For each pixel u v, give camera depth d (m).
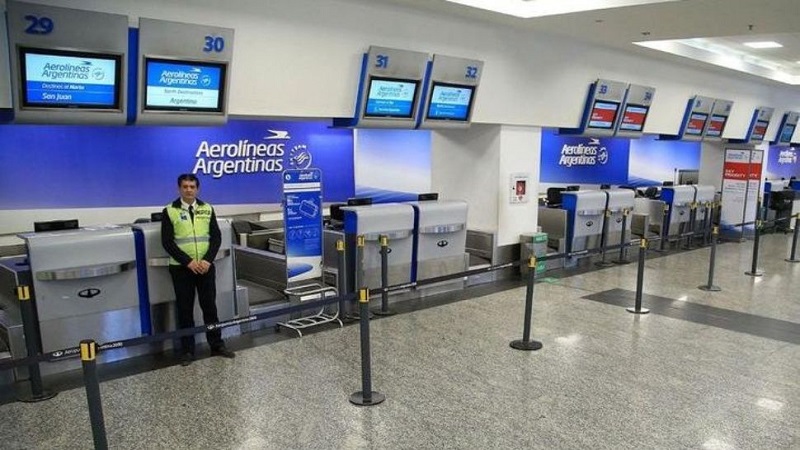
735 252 10.27
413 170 9.70
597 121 8.73
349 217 6.17
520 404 4.01
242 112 5.20
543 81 7.74
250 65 5.09
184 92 4.77
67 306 4.42
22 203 7.15
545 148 11.37
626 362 4.82
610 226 9.33
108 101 4.46
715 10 5.78
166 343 5.02
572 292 7.21
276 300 5.89
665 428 3.68
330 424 3.70
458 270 7.22
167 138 8.18
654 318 6.11
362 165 10.03
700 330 5.71
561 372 4.58
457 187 8.18
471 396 4.13
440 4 5.88
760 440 3.54
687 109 10.60
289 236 5.89
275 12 5.09
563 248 8.77
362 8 5.66
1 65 4.02
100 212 7.74
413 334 5.50
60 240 4.31
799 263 9.28
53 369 4.45
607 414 3.87
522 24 6.83
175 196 8.35
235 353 4.96
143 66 4.50
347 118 6.04
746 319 6.11
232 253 5.30
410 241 6.63
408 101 6.27
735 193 11.32
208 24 4.74
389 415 3.83
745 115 12.31
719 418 3.83
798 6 5.56
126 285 4.71
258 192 9.13
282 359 4.82
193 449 3.39
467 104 6.81
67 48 4.12
